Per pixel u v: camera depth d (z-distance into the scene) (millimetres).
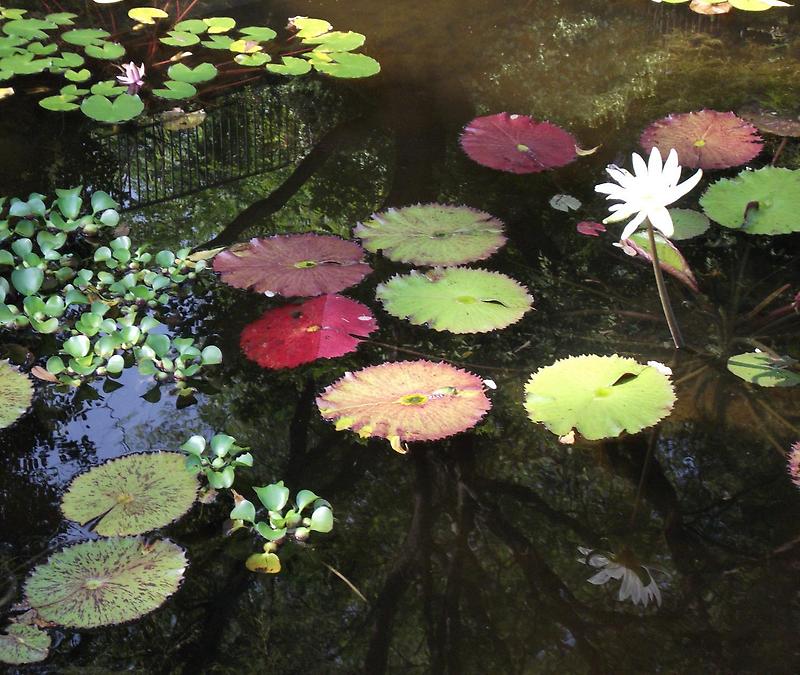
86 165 3365
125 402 2258
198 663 1610
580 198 3188
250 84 4035
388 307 2529
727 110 3693
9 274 2752
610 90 3938
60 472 2023
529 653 1668
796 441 2152
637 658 1660
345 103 3867
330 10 4828
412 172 3344
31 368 2367
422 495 2018
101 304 2525
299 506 1898
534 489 2039
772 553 1887
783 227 2836
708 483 2059
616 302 2656
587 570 1848
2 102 3725
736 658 1659
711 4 4785
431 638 1692
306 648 1654
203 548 1844
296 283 2643
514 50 4355
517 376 2352
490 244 2822
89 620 1635
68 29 4434
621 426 2094
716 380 2328
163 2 4816
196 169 3383
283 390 2299
